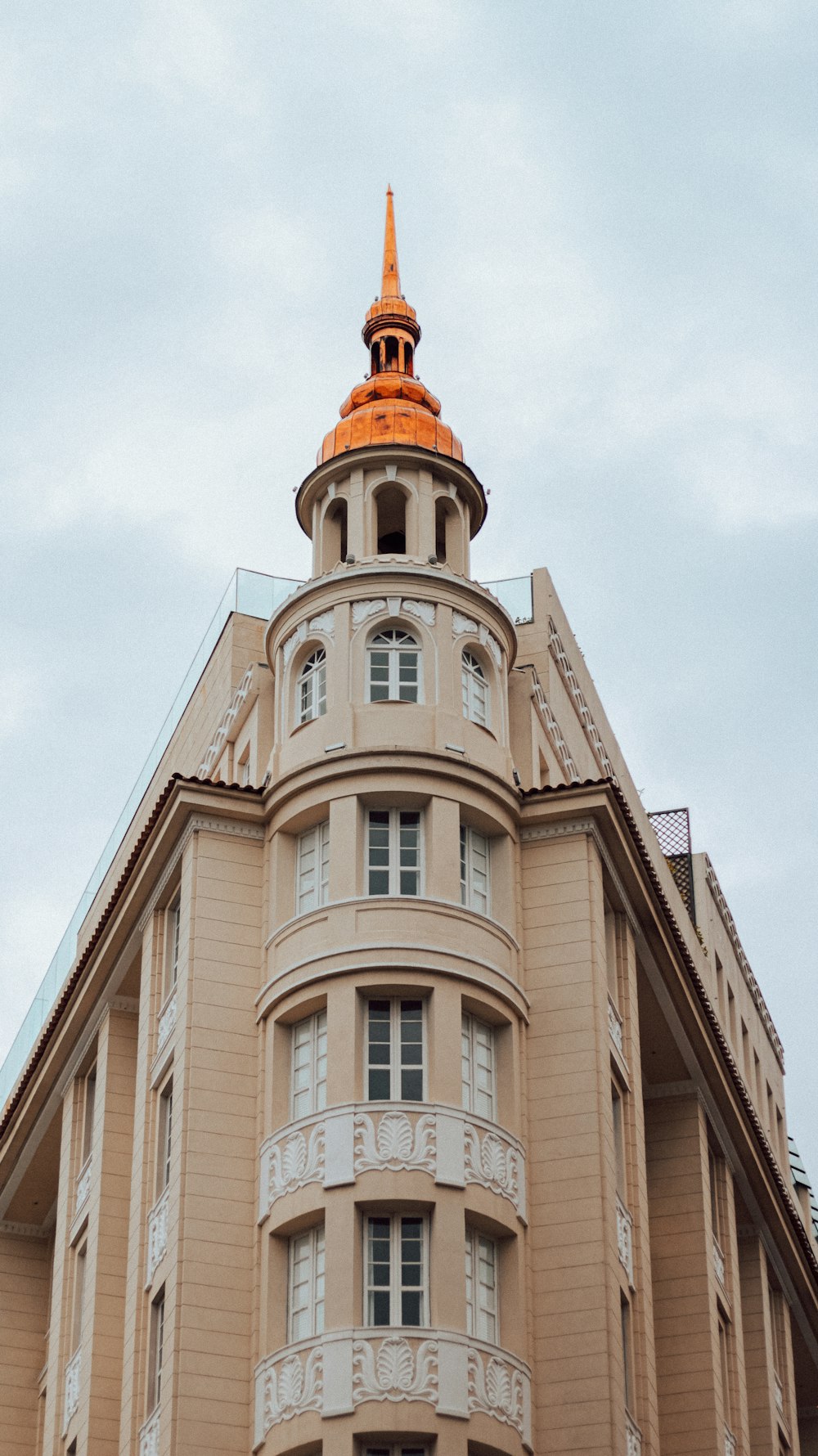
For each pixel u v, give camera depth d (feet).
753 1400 184.34
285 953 151.33
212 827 158.30
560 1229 144.77
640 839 161.38
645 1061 174.60
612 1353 140.56
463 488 171.32
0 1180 190.70
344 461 169.17
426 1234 139.74
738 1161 184.14
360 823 153.07
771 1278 197.88
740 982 229.86
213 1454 137.39
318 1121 143.13
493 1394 136.46
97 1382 155.63
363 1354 134.82
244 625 184.34
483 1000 148.46
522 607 185.57
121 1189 163.53
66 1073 178.70
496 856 156.56
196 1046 150.20
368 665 160.04
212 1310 141.90
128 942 166.81
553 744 176.24
